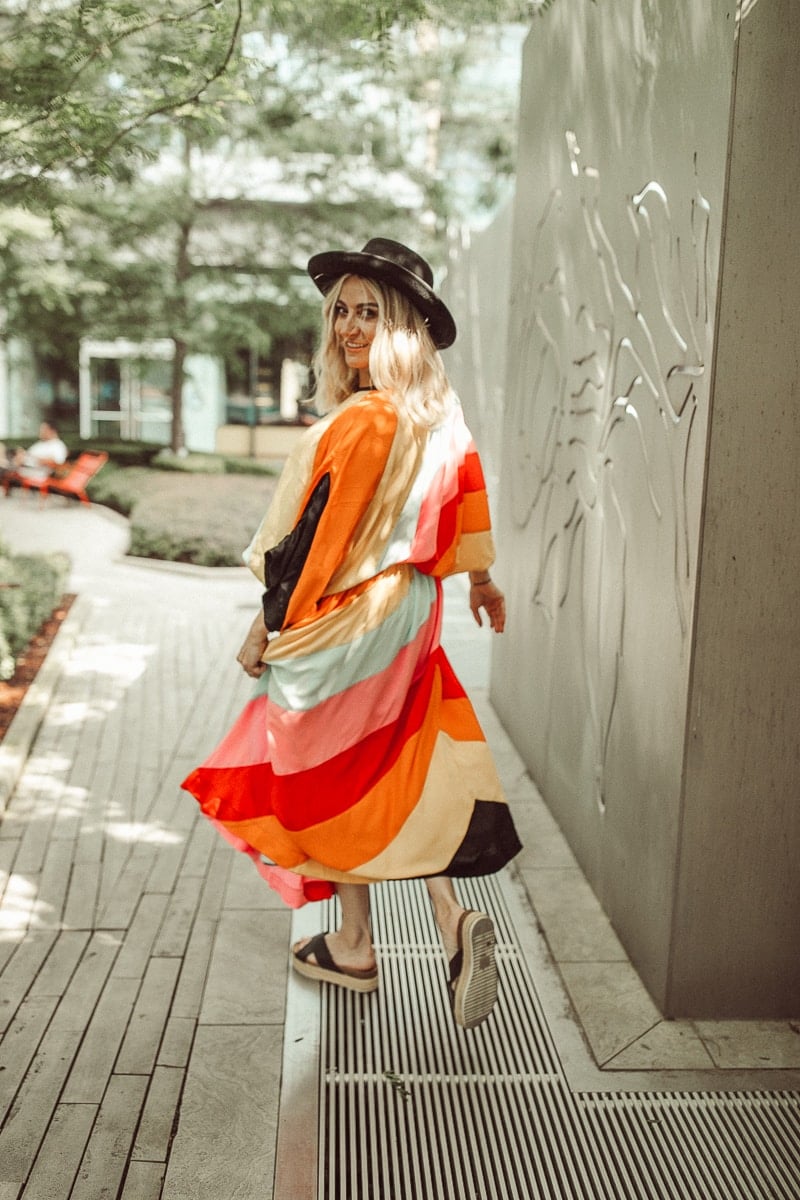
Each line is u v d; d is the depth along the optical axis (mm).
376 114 14359
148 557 10352
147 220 15320
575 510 3777
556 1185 2205
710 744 2607
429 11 3895
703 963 2730
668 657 2736
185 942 3156
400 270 2375
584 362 3668
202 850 3805
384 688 2449
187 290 16438
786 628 2557
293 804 2480
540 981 2959
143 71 3824
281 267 16672
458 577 9586
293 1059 2578
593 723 3502
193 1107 2412
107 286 15953
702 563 2512
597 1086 2512
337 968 2830
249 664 2535
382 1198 2156
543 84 4324
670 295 2729
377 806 2467
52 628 7070
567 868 3656
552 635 4105
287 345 22875
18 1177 2201
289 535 2402
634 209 3061
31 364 21125
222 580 9703
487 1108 2428
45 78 3643
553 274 4176
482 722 5152
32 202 4121
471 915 2385
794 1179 2240
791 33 2299
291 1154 2264
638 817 2992
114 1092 2469
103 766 4637
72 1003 2826
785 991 2762
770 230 2373
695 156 2543
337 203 15750
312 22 3973
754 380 2439
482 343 9031
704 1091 2504
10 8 3631
